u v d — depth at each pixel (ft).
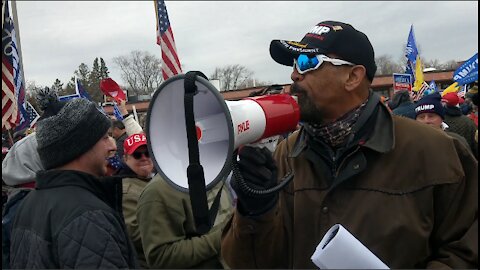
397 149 5.56
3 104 12.99
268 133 4.77
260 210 5.24
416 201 5.42
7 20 13.30
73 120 6.69
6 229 8.76
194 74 4.20
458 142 5.70
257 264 5.86
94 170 6.93
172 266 8.75
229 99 4.83
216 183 4.20
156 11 17.28
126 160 11.19
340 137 5.74
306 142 6.02
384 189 5.48
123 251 6.22
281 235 5.91
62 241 5.76
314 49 5.53
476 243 5.34
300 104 5.60
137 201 10.32
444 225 5.52
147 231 8.86
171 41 17.24
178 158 4.67
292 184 6.21
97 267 5.70
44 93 8.13
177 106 4.71
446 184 5.39
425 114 16.84
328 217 5.73
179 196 8.98
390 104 20.81
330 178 5.79
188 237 9.14
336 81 5.57
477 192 5.50
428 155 5.47
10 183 9.35
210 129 4.51
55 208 6.04
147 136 4.56
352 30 5.72
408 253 5.32
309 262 5.82
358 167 5.47
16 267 6.33
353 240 4.35
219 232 8.96
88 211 5.96
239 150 4.77
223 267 9.05
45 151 6.72
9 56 13.25
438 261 5.48
